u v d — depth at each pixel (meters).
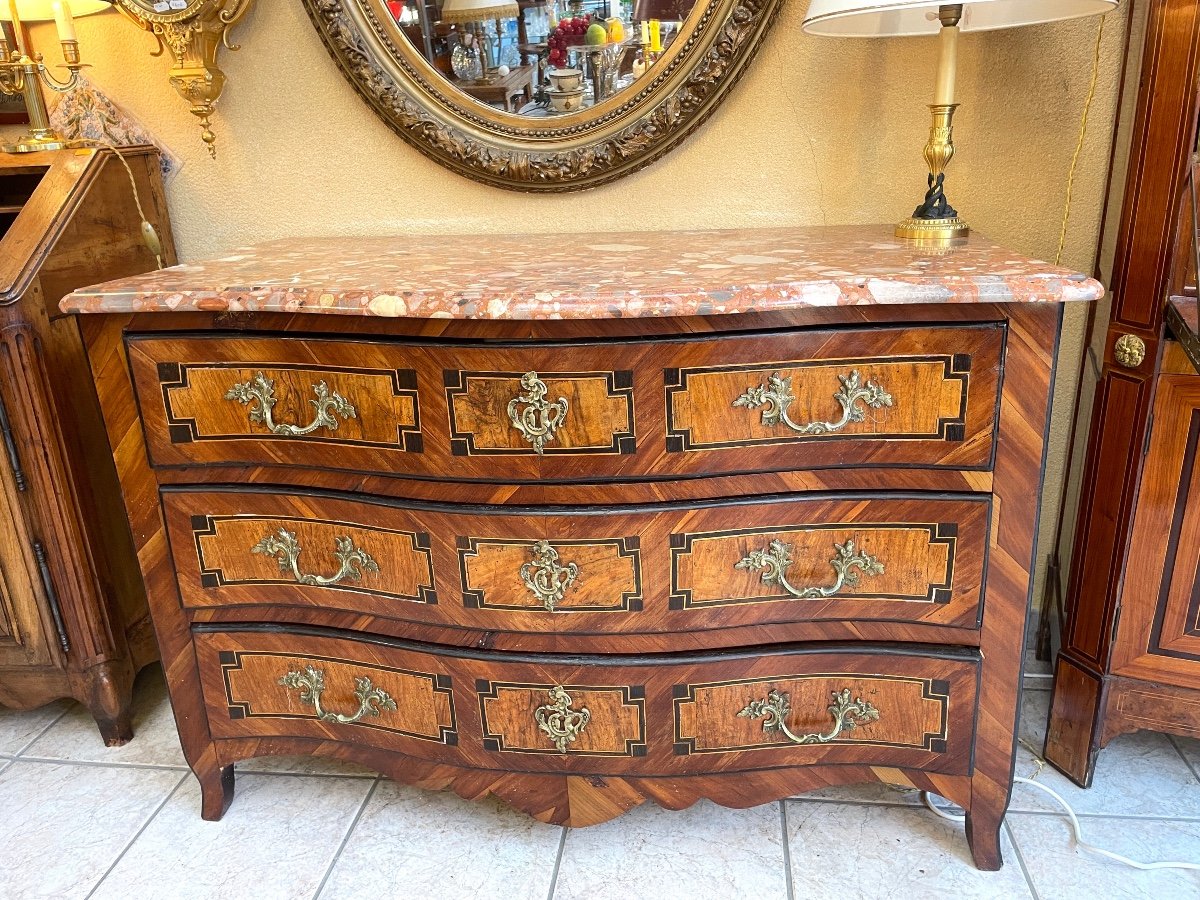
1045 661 1.66
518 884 1.24
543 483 1.07
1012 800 1.36
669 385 1.01
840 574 1.09
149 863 1.30
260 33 1.52
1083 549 1.30
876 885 1.21
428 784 1.28
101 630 1.49
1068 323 1.52
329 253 1.36
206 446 1.15
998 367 0.99
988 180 1.45
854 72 1.42
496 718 1.19
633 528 1.07
